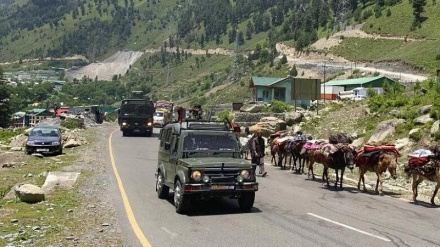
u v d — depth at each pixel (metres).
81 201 13.76
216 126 14.02
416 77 100.75
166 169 14.28
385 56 147.62
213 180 12.10
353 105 36.84
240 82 174.75
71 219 11.47
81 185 16.66
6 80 83.19
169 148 13.80
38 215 11.84
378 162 16.38
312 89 40.41
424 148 15.34
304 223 11.54
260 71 182.25
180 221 11.59
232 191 12.22
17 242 9.39
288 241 9.78
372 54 156.50
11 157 26.36
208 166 12.12
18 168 22.25
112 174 19.73
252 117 42.75
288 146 23.14
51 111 121.81
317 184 18.78
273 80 75.44
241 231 10.64
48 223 11.02
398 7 184.62
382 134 26.03
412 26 162.50
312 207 13.76
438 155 14.51
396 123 25.75
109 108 102.12
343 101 43.53
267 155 29.78
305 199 15.16
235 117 43.50
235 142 13.64
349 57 161.50
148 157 26.89
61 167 21.47
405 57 132.62
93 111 68.88
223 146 13.43
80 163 23.03
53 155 27.44
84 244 9.27
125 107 42.06
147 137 41.75
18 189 13.81
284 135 25.69
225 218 12.03
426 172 14.43
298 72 159.88
